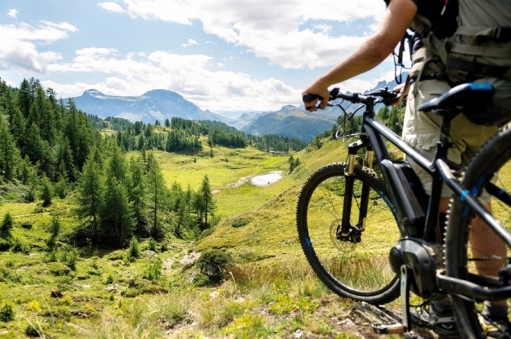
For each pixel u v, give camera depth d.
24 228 78.19
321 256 3.25
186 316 4.05
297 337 2.91
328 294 3.73
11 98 143.62
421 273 2.06
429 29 2.11
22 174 108.25
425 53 2.24
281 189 145.62
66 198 105.00
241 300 4.19
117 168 100.56
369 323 2.91
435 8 2.07
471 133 2.15
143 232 88.25
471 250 2.10
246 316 3.36
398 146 2.37
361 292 3.05
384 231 2.70
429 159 2.22
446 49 2.03
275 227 49.44
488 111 1.92
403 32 2.09
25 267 59.53
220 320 3.64
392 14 2.09
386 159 2.46
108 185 82.19
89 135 138.12
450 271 1.90
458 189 1.82
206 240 62.47
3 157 105.50
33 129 121.75
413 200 2.26
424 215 2.21
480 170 1.74
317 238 3.25
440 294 2.04
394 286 2.81
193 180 186.50
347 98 2.64
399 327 2.26
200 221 108.31
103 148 139.62
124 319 4.07
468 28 1.92
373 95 2.67
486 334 2.01
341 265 3.25
